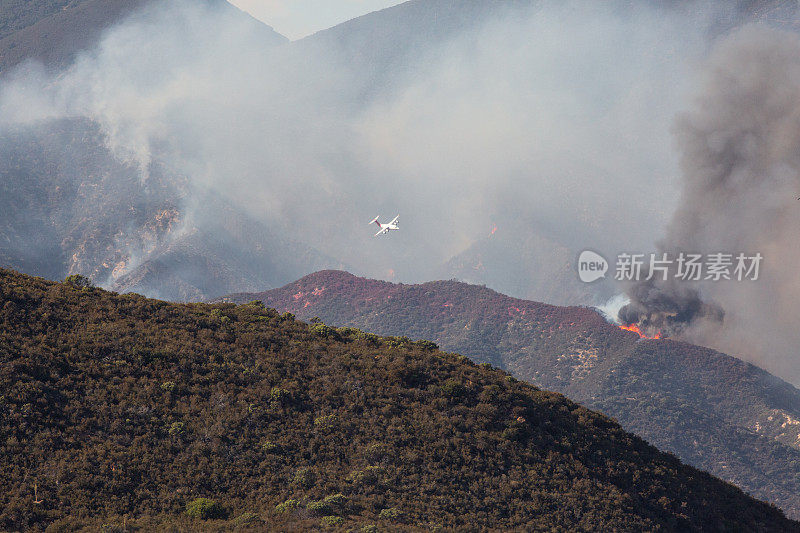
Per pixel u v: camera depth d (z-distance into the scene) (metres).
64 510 191.75
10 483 195.62
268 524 192.12
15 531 182.00
